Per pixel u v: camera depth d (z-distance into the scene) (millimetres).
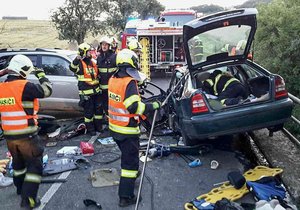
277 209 3588
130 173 4273
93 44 8945
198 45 5215
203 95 4980
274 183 4367
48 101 7914
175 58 11797
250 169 5000
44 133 6863
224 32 5168
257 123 4988
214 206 3955
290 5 8445
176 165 5453
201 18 5051
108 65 6777
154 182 4922
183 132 5594
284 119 5070
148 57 11500
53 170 5336
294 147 5562
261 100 5004
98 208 4301
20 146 4109
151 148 5840
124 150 4230
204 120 4895
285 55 7668
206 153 5781
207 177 5023
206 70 5531
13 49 8258
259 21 8102
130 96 4004
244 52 5477
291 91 7566
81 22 17000
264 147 5586
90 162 5715
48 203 4461
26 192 4180
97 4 17078
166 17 14836
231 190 4383
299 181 4555
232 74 6223
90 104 6879
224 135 5461
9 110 4039
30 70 4141
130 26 13211
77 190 4781
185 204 4188
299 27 7523
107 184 4898
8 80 4086
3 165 5504
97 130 7109
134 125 4195
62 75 7945
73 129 7270
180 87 6035
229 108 4961
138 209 4254
